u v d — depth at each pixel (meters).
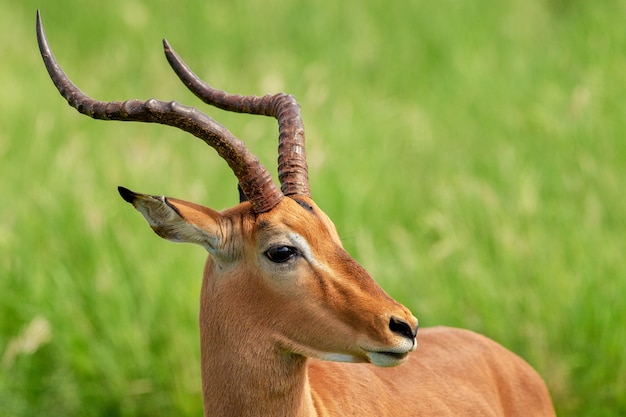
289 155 9.14
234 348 8.80
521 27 26.09
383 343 8.27
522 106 20.80
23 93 21.52
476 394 10.46
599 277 14.75
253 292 8.68
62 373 14.47
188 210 8.55
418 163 19.84
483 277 14.81
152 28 27.12
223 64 24.83
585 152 18.02
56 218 16.30
